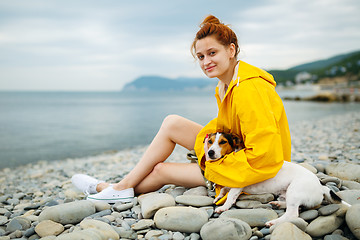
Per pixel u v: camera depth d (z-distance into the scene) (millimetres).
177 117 3500
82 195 4387
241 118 2768
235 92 2793
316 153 6395
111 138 14539
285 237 2285
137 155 9742
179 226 2748
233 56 3043
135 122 21594
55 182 6246
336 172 3965
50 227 2850
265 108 2682
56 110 36969
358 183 3547
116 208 3346
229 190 3043
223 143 2936
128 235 2729
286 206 2746
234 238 2404
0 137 15117
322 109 27031
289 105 34438
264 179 2738
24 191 5438
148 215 3029
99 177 5941
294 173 2754
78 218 3084
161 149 3506
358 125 11688
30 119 24625
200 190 3352
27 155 11055
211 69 3004
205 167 3197
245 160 2691
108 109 38031
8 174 8094
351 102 39312
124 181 3559
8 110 37188
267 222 2596
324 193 2742
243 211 2752
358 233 2367
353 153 5812
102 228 2691
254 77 2828
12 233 2883
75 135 15570
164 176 3473
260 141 2658
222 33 2926
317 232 2465
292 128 13344
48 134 15977
